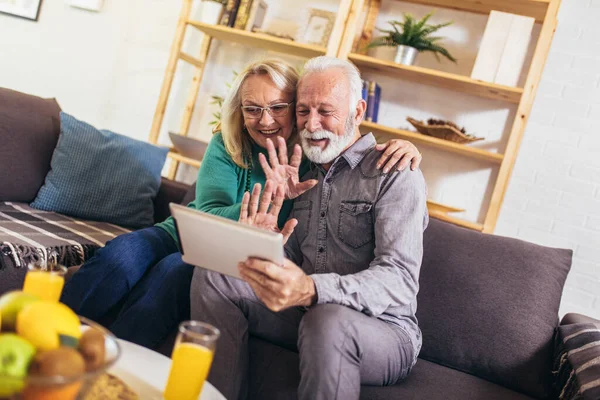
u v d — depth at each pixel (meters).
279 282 1.33
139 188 2.52
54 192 2.38
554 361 1.77
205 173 2.00
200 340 0.97
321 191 1.81
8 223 1.99
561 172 2.89
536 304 1.84
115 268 1.76
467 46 3.05
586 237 2.84
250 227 1.26
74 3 3.67
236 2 3.23
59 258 1.90
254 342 1.64
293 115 1.95
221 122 2.03
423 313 1.88
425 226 1.87
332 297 1.46
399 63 2.89
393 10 3.18
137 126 3.62
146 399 1.00
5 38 3.82
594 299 2.81
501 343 1.80
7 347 0.76
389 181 1.68
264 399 1.54
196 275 1.64
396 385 1.58
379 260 1.60
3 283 1.72
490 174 3.03
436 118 3.12
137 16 3.61
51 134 2.50
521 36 2.73
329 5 3.29
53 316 0.83
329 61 1.80
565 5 2.89
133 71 3.62
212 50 3.54
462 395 1.61
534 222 2.93
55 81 3.75
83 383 0.78
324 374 1.34
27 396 0.72
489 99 3.04
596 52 2.85
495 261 1.92
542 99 2.92
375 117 3.09
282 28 3.36
